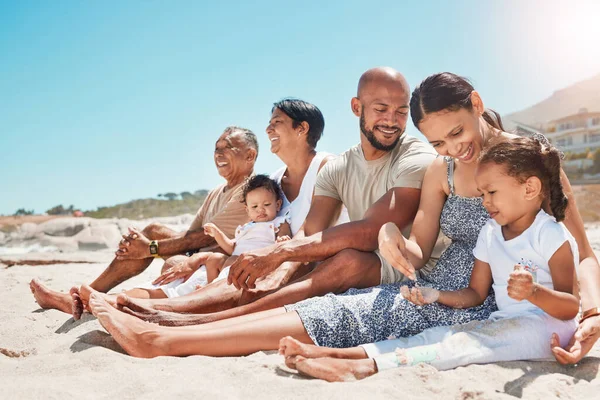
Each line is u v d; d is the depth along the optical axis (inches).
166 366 113.3
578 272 123.0
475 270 131.8
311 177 193.3
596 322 112.7
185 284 173.6
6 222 904.9
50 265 364.8
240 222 196.1
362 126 167.3
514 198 119.6
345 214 187.3
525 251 121.1
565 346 115.1
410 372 104.6
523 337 114.1
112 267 196.9
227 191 211.9
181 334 124.0
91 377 109.1
